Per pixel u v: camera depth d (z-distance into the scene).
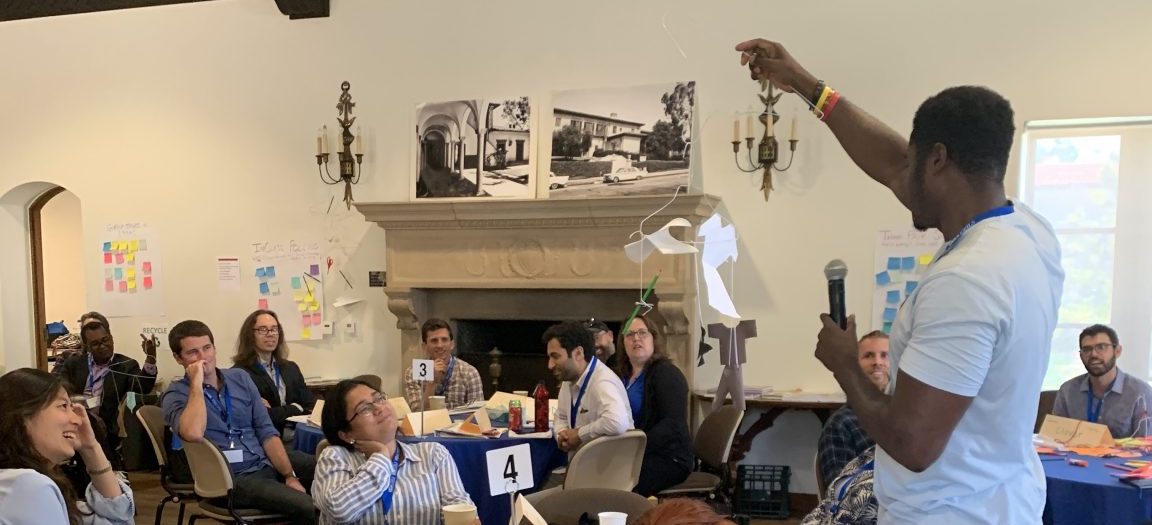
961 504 1.14
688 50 4.79
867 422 1.13
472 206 4.83
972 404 1.11
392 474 2.38
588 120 4.91
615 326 5.12
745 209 4.71
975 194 1.15
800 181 4.62
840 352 1.20
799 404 4.26
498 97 5.11
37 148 6.04
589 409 3.23
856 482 1.57
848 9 4.53
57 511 1.75
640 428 3.60
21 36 6.03
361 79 5.38
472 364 5.37
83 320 5.51
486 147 5.11
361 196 5.39
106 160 5.90
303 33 5.48
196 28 5.69
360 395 2.41
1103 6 4.14
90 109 5.92
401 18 5.30
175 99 5.74
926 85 4.42
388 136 5.34
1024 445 1.14
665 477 3.39
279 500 3.18
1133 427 3.49
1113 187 4.30
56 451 1.88
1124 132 4.27
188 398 3.24
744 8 4.69
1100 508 2.47
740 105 4.71
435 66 5.24
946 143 1.14
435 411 3.42
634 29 4.88
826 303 4.60
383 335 5.39
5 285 6.27
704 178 4.78
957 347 1.06
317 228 5.50
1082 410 3.64
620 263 4.71
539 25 5.05
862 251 4.54
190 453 3.24
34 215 6.47
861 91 4.52
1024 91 4.28
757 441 4.67
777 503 4.47
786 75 1.62
